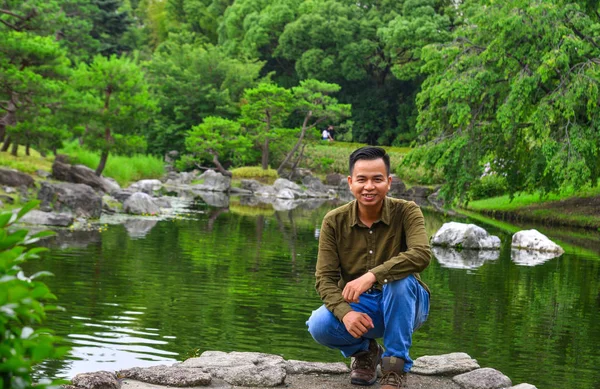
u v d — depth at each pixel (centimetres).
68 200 1811
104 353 626
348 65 5003
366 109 5325
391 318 363
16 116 2111
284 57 5378
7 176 1928
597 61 2033
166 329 731
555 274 1261
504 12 2178
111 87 2447
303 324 786
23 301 139
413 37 4728
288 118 5241
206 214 2181
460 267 1310
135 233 1571
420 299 375
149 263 1159
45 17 2247
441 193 2280
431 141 2303
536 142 2131
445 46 2383
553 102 2045
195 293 934
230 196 3212
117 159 3234
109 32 5116
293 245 1511
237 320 790
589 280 1202
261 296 937
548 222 2444
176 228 1728
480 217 2583
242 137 3750
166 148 4450
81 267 1080
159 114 4447
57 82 2158
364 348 395
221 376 410
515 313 895
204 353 464
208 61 4666
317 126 5288
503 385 416
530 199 2797
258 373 410
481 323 826
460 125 2272
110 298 869
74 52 4225
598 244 1867
